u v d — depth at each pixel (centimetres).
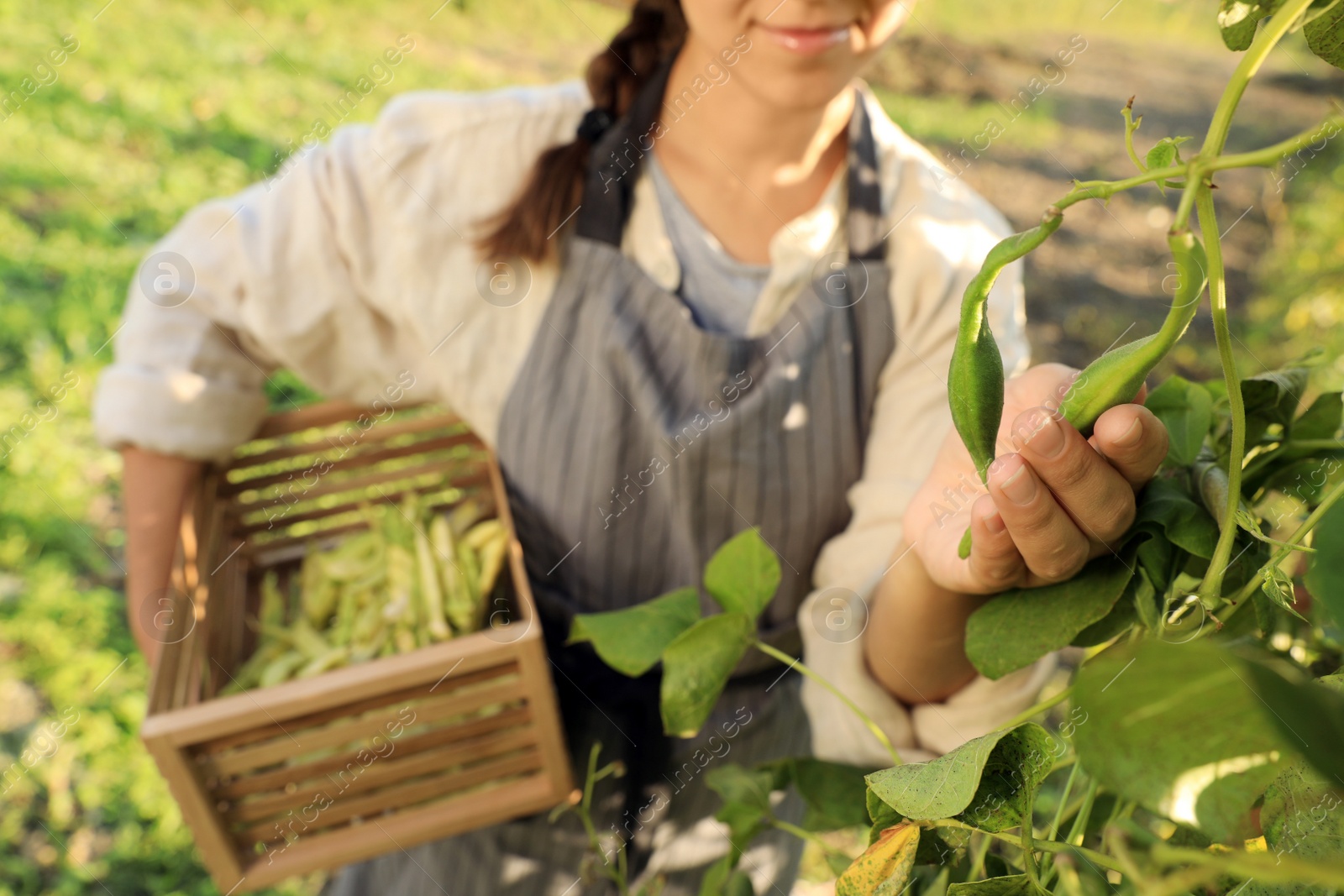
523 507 116
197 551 114
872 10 88
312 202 107
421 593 119
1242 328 242
